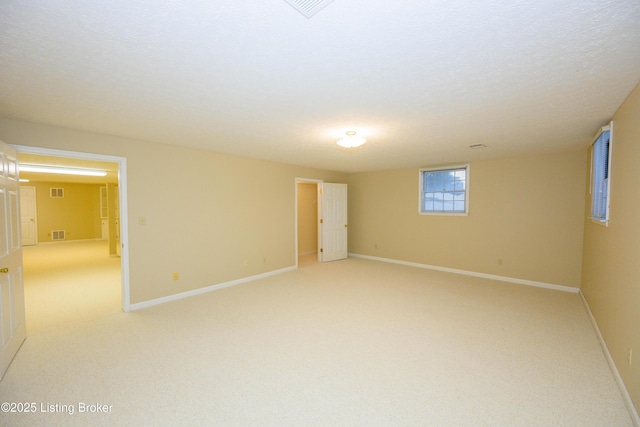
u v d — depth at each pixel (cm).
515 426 177
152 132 330
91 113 262
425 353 263
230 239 476
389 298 412
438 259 591
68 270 589
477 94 220
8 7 119
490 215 521
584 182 434
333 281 504
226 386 215
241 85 203
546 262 468
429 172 611
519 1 117
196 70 180
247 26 135
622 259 220
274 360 251
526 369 238
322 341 285
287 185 578
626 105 223
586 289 385
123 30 138
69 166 530
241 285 480
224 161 465
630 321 196
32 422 178
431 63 172
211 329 311
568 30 138
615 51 157
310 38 146
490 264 524
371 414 187
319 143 385
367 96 223
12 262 253
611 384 218
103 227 1059
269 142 381
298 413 188
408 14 126
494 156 486
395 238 659
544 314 354
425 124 297
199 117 274
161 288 393
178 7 121
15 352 253
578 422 181
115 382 219
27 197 924
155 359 251
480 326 319
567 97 224
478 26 135
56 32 139
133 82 197
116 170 598
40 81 195
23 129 286
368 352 264
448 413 188
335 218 689
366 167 630
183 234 415
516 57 165
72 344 276
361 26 135
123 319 336
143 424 178
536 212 476
